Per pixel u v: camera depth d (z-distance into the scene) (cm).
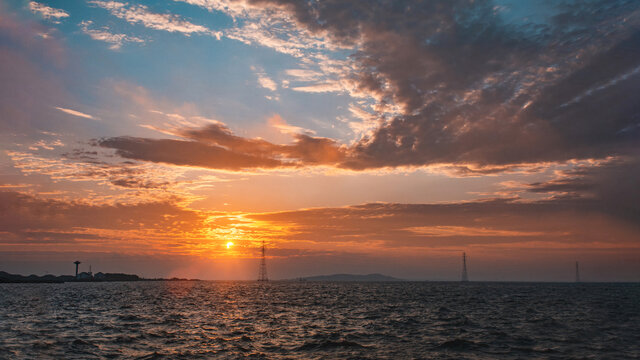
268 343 3903
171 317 6203
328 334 4509
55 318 5947
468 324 5550
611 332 4819
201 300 10825
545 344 3966
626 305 9731
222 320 5869
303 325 5331
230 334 4456
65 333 4416
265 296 13388
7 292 14712
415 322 5769
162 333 4475
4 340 3909
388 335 4478
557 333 4703
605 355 3469
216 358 3225
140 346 3688
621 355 3472
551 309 8350
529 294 16200
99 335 4291
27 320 5647
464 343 3938
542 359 3319
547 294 16288
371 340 4138
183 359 3183
